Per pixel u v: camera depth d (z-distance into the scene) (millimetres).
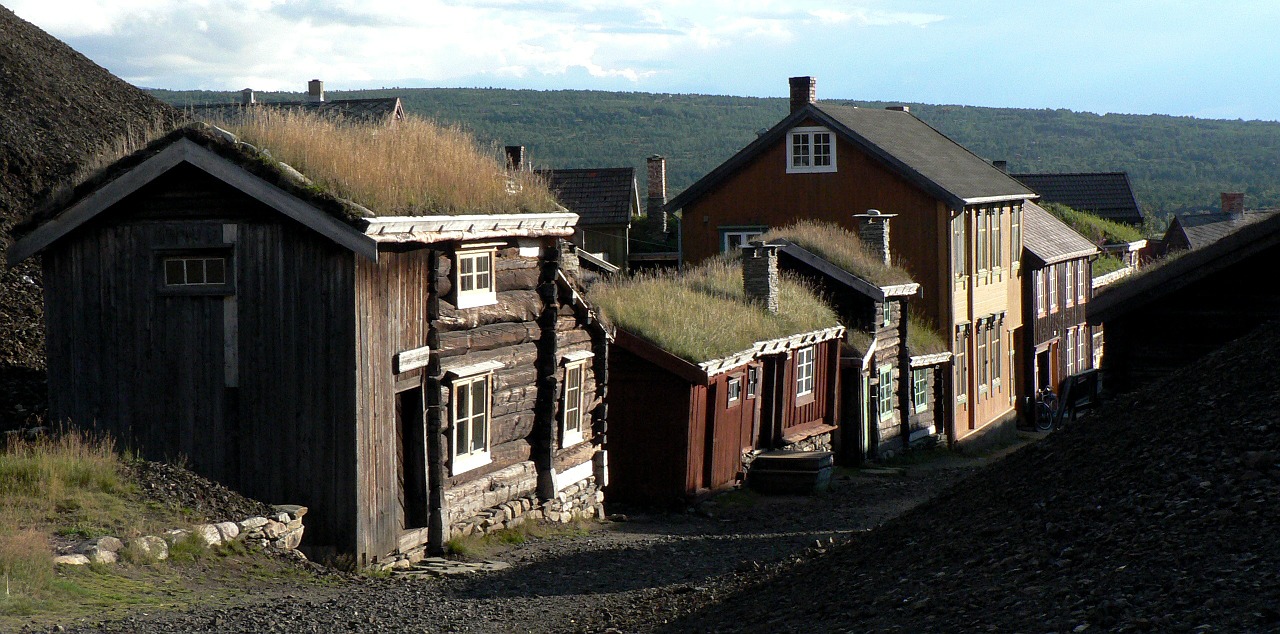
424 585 13383
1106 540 8000
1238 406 9500
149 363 14547
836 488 24547
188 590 10984
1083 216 57219
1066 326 44500
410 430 15445
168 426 14500
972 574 8445
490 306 16750
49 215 14438
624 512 21047
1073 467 10102
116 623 9219
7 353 19625
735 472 23531
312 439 14008
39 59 33688
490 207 16344
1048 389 41406
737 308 24422
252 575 12141
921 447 32375
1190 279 13875
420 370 15336
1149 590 6852
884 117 40250
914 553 9812
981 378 37281
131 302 14578
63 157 27516
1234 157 151250
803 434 26281
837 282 29500
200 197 14320
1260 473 8039
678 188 118750
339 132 15703
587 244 49531
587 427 19812
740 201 37156
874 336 29109
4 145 26500
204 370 14359
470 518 16297
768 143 36469
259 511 13289
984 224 37062
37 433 14727
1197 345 14156
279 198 13727
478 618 11375
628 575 14414
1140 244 56031
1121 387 14484
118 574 10898
